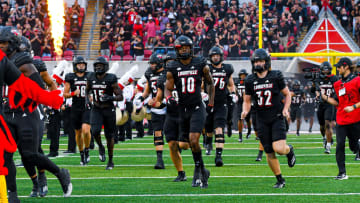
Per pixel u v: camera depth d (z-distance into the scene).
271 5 61.91
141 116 50.16
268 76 20.20
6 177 15.95
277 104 20.27
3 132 12.34
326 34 59.84
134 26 74.31
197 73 20.38
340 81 23.78
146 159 33.31
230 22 70.94
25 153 16.98
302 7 61.00
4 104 17.06
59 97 14.02
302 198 18.69
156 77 28.91
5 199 11.98
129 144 45.03
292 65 62.28
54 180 23.98
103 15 77.88
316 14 60.06
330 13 59.94
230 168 27.98
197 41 71.25
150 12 76.81
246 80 20.64
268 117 20.39
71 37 79.19
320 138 51.47
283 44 61.03
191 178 24.22
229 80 30.98
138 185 22.09
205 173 21.16
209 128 33.62
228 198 18.70
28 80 13.55
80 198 18.94
